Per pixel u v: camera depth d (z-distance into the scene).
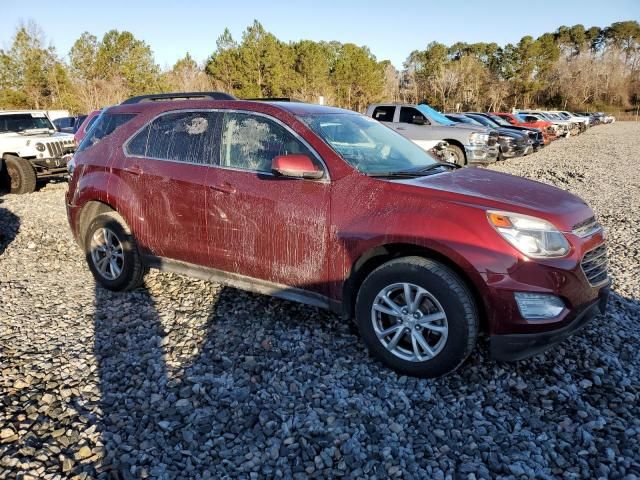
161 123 4.27
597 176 13.38
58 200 9.98
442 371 3.04
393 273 3.10
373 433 2.68
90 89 35.09
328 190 3.38
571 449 2.56
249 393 3.03
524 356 2.95
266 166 3.66
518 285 2.84
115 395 3.01
